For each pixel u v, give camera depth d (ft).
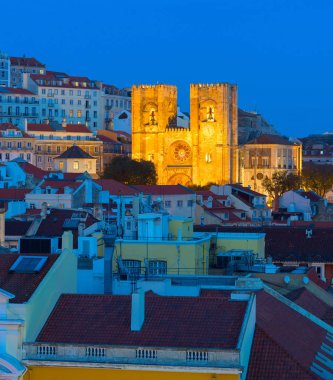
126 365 243.40
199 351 241.55
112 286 314.96
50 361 247.09
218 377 239.71
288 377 248.32
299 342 276.41
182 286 303.27
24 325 249.75
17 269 267.59
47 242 392.47
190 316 255.70
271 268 383.45
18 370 246.88
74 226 500.33
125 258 372.79
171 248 373.20
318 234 531.09
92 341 251.39
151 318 256.32
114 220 536.83
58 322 258.98
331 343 295.69
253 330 260.62
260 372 249.14
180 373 241.14
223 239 422.82
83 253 372.58
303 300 336.49
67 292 275.18
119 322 257.14
